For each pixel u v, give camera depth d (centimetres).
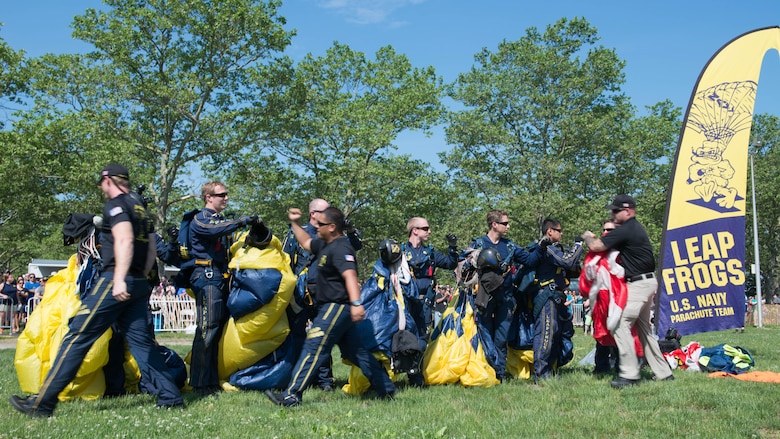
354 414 540
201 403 580
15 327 1889
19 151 2497
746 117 901
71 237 587
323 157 3350
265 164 3322
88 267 573
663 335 888
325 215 580
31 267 2984
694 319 887
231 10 2848
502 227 739
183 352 1220
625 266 669
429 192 3384
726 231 891
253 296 620
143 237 532
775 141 5425
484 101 3909
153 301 1892
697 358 788
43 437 436
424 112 3456
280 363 656
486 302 684
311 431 470
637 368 657
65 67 2742
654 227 3619
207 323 628
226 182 3306
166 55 2919
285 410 542
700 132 913
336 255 569
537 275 735
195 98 2809
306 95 3108
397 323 635
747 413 522
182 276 671
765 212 5106
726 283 884
